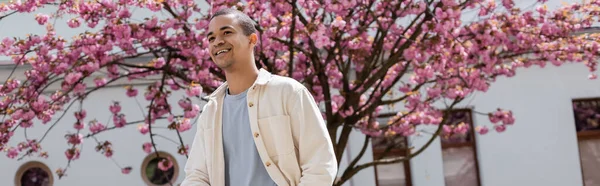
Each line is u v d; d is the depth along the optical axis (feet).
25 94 19.42
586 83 28.89
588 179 29.01
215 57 7.32
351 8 19.60
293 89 7.18
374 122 22.40
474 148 29.01
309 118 7.09
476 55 21.36
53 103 20.40
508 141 28.63
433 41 18.80
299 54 21.43
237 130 7.47
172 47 19.70
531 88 28.84
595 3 22.29
